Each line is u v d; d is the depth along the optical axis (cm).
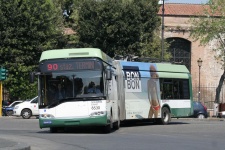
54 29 4947
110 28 4725
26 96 4794
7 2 4572
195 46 6244
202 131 2422
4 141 1712
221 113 4422
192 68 6256
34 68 4666
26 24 4606
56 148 1662
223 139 1989
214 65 6244
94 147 1677
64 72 2227
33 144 1780
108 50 4812
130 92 2741
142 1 4853
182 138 2030
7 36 4553
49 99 2222
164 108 2991
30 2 4650
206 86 6234
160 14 6038
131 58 2933
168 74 3044
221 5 4788
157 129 2575
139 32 4806
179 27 6188
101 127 2431
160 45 5134
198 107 4247
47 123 2216
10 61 4625
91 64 2212
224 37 4934
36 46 4647
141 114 2798
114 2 4778
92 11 4800
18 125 2978
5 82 4600
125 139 1973
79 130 2505
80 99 2197
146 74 2867
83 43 4891
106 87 2227
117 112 2566
